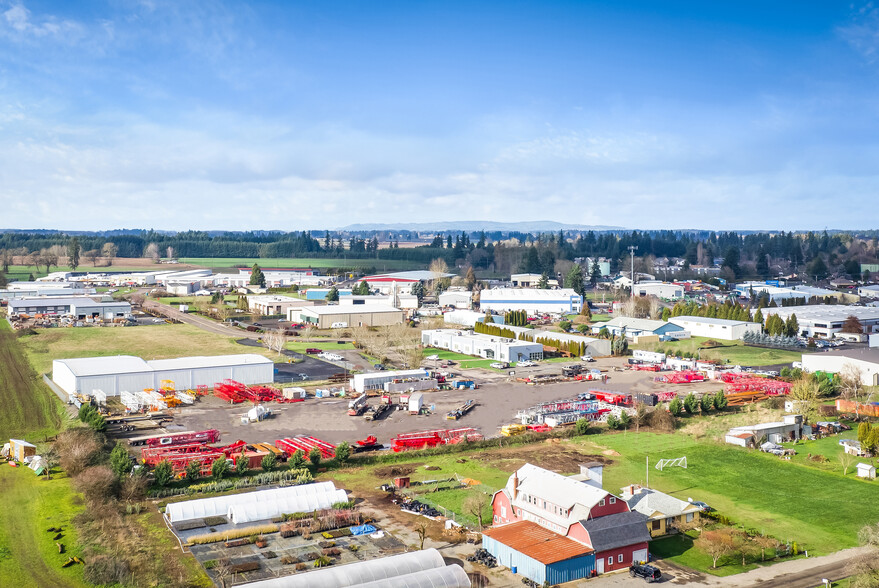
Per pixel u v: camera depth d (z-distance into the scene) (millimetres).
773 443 85750
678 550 58125
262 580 49438
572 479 61250
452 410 101688
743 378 122875
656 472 75750
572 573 52750
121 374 107125
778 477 74500
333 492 65812
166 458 75250
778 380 121188
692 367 133000
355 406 100625
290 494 64500
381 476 74312
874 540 56062
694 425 94500
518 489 61344
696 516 63562
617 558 54656
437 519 62781
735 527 61719
